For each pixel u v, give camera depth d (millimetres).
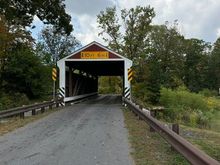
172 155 8805
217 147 11312
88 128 13852
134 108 18922
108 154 9000
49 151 9398
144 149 9617
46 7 36125
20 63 30938
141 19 63500
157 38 68125
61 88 28156
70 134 12320
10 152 9305
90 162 8133
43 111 21219
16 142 10828
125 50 64312
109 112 21125
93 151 9383
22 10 35031
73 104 29594
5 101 24906
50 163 8031
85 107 25578
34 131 13164
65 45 74688
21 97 28531
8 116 16875
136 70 47438
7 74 30891
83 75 38938
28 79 31453
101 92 76000
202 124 25766
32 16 35719
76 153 9117
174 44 68625
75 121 16328
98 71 46688
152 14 63781
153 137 11555
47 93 35344
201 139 13117
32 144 10453
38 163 8031
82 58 28828
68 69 30391
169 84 52688
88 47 28922
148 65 49906
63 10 37438
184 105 33812
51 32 73250
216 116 33062
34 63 31922
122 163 8023
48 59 38906
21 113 17734
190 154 6648
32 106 19047
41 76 32938
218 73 98875
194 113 27766
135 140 11023
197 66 96500
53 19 37156
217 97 63094
